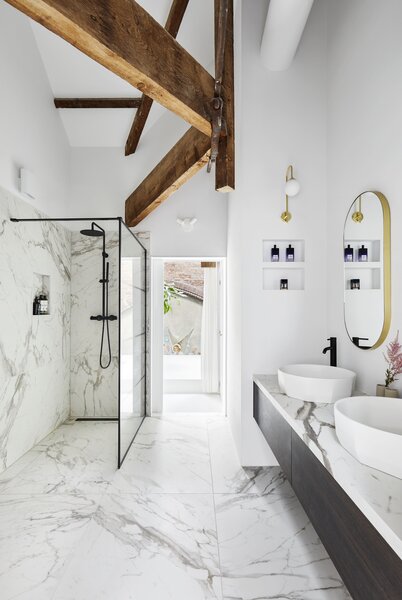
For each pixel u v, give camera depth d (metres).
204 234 4.20
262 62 2.78
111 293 4.16
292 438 1.70
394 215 1.83
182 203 4.21
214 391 5.38
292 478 1.70
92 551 1.84
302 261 2.79
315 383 1.92
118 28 1.56
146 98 3.52
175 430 3.66
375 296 1.96
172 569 1.71
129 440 3.21
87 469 2.78
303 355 2.75
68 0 1.35
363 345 2.10
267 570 1.71
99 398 4.14
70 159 4.26
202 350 5.42
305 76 2.78
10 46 2.91
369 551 0.96
